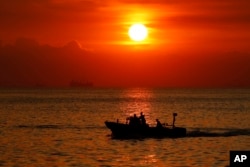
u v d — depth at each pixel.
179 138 187.25
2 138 191.38
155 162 138.75
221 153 153.62
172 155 150.12
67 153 154.00
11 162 138.62
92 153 153.88
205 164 135.62
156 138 186.75
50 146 168.88
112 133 193.25
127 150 159.88
